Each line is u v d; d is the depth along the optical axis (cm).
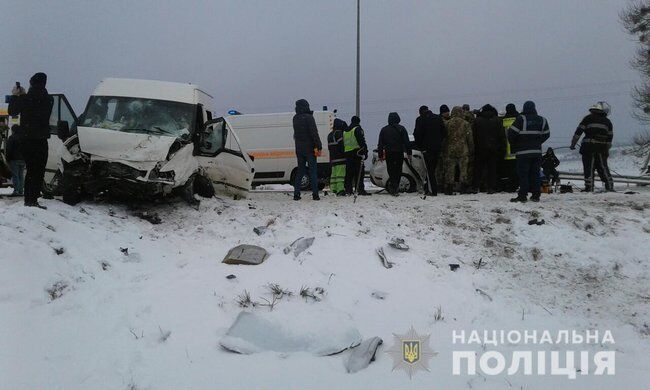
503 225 823
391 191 1184
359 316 570
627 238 780
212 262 688
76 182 834
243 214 864
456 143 1189
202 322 529
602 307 639
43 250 611
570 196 1091
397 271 672
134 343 494
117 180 817
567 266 725
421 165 1359
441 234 794
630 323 602
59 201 838
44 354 470
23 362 456
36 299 547
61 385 433
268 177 1925
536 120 951
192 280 620
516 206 895
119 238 723
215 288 598
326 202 1016
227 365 462
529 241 781
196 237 786
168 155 835
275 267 659
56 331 504
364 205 941
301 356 482
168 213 865
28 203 752
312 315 539
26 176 751
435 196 1161
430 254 730
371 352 486
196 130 959
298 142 1076
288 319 523
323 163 1852
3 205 805
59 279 580
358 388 438
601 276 705
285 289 604
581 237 783
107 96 956
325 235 766
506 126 1243
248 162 1139
